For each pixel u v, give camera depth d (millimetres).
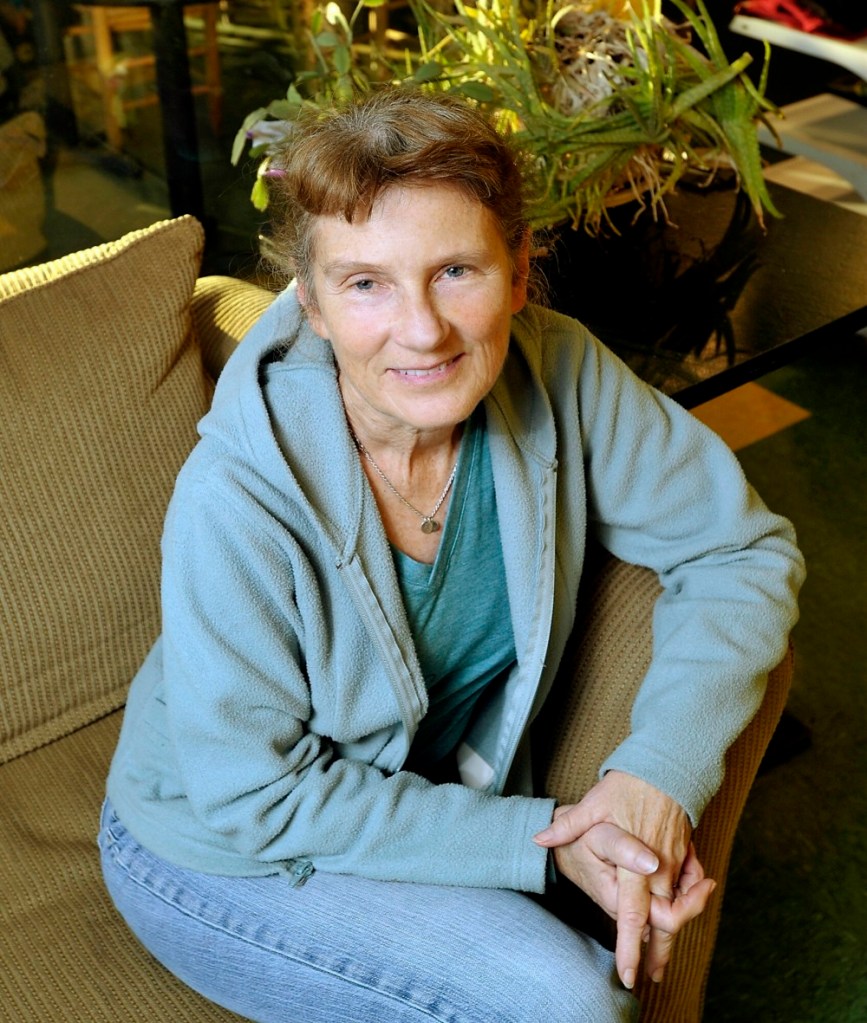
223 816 1027
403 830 1030
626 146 1642
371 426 1014
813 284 1691
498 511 1075
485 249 884
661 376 1500
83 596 1275
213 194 2346
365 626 1028
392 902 1017
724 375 1512
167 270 1341
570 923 1169
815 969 1549
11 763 1292
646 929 1061
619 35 1707
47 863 1191
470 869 1025
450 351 912
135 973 1102
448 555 1077
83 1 2150
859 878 1667
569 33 1712
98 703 1324
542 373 1118
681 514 1187
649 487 1174
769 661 1131
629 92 1641
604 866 1032
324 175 849
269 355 1069
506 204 904
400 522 1069
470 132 869
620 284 1684
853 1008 1502
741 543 1177
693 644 1124
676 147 1701
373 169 839
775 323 1605
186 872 1074
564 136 1592
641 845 1006
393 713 1064
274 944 1018
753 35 2633
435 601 1092
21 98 2393
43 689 1285
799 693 1940
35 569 1248
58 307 1281
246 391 999
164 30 2113
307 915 1020
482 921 997
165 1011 1069
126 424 1289
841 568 2195
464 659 1151
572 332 1147
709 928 1178
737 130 1694
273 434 985
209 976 1053
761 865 1684
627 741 1093
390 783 1055
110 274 1319
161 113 2188
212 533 974
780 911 1622
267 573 979
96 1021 1051
